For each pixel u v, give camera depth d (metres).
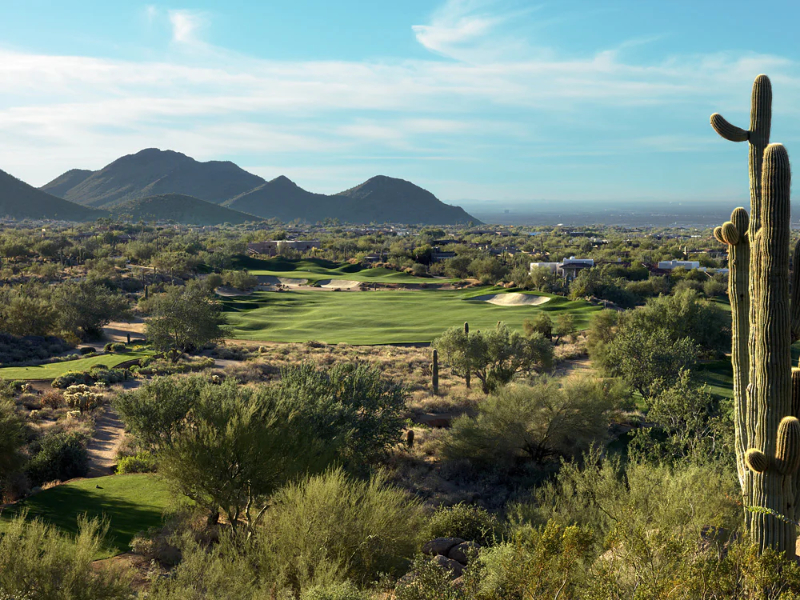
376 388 30.66
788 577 7.33
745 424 11.02
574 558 8.05
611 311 63.44
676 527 10.34
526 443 30.31
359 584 11.64
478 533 17.34
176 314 69.81
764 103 10.50
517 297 112.81
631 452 22.55
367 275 161.38
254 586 10.84
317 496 12.77
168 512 17.94
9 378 51.56
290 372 30.81
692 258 171.38
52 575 9.90
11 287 115.81
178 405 24.08
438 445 32.59
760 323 10.07
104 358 64.50
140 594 10.23
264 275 157.62
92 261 153.38
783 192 9.70
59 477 26.86
